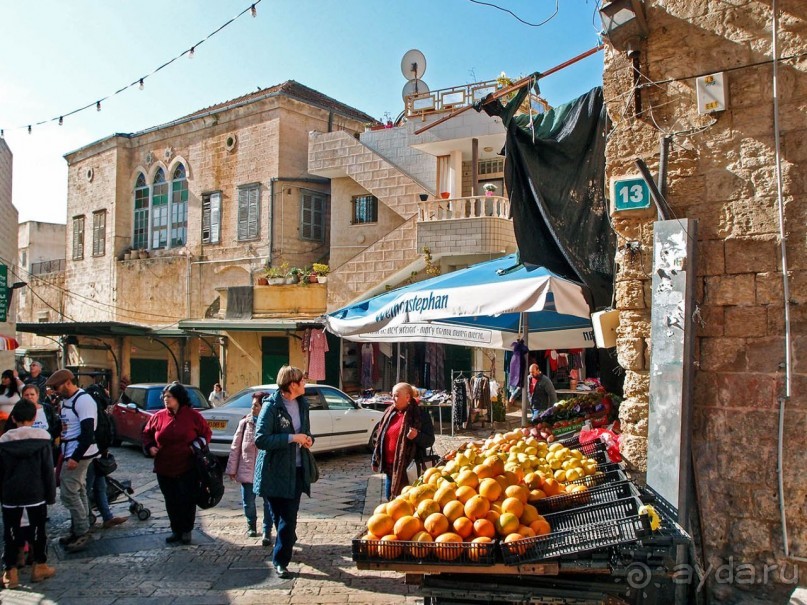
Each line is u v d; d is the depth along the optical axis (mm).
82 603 5656
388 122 23672
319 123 25250
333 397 13750
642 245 5590
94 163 30766
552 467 5559
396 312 8844
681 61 5461
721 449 5070
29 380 13516
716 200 5227
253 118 24875
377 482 11039
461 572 4141
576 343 11062
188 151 27109
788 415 4848
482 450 6543
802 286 4848
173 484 7293
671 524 4176
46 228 42719
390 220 21938
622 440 5633
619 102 5773
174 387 7383
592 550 3889
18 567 6289
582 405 7832
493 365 18344
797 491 4781
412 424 7262
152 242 28500
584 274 6641
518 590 4160
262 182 24344
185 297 26547
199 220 26438
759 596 4824
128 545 7344
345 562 6656
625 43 5621
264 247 24109
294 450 6258
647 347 5523
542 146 6785
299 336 20422
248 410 12398
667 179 5426
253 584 6039
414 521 4297
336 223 23047
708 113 5273
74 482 7195
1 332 16500
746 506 4969
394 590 5844
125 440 15477
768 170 5047
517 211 6824
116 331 22812
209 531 7906
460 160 20453
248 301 21984
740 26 5219
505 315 10375
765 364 4969
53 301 33781
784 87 5012
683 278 5164
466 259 18812
